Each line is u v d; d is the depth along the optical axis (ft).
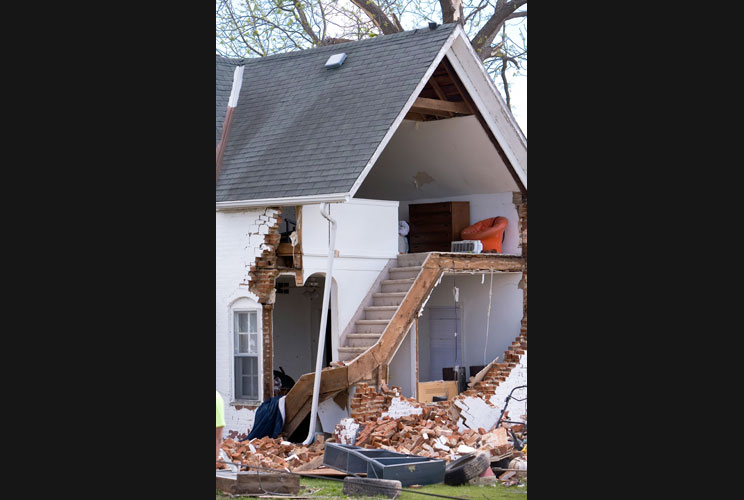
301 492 87.97
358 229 137.28
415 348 137.49
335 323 133.39
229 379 131.23
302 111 140.36
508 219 151.74
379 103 130.93
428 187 159.74
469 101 141.38
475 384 139.13
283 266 129.18
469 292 157.89
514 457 100.78
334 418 125.18
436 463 92.68
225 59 161.38
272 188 126.72
